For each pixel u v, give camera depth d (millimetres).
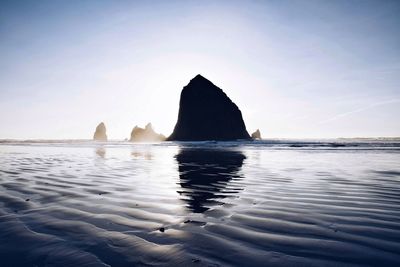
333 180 9250
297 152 25766
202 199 6551
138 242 3783
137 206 5883
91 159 18797
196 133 114938
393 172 11141
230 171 11984
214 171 12023
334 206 5805
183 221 4785
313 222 4684
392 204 5930
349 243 3709
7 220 4852
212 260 3201
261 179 9648
